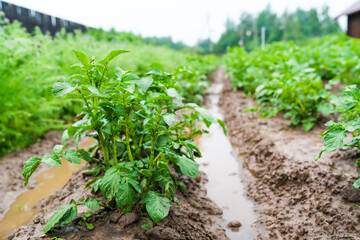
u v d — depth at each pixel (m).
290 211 2.67
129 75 2.12
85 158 2.11
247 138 4.67
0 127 4.52
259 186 3.29
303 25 59.94
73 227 2.18
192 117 2.65
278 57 6.99
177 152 2.69
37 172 3.92
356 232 2.17
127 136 2.31
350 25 17.69
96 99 2.21
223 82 12.81
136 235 2.14
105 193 2.15
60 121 5.41
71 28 11.62
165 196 2.31
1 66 4.18
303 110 4.50
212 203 2.99
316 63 7.74
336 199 2.49
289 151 3.54
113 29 15.16
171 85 2.60
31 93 4.89
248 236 2.52
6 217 2.87
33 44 5.20
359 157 2.90
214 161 4.16
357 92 2.50
